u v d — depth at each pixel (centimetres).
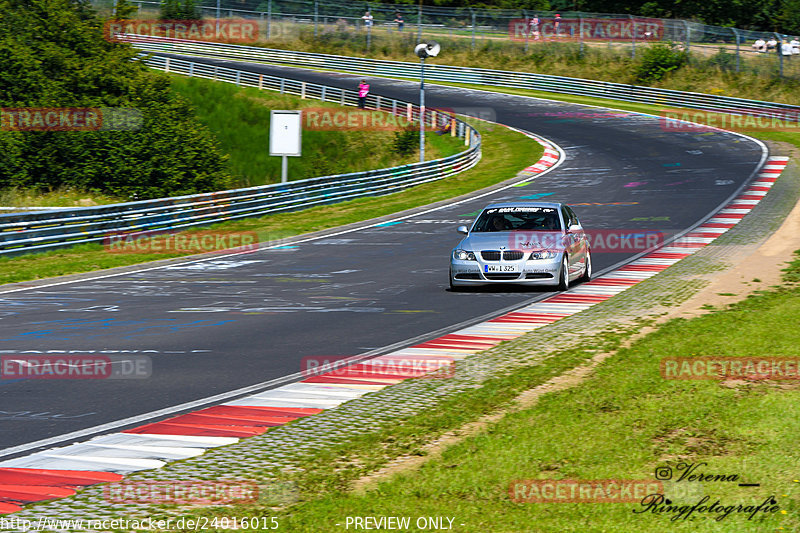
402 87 12588
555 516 979
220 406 1565
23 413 1532
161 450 1286
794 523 953
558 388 1582
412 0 17200
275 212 5806
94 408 1565
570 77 12800
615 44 13638
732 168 7094
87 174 7625
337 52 14712
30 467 1205
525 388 1594
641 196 6016
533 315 2495
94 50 8556
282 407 1544
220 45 14588
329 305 2817
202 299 2995
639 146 8712
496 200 6259
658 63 12462
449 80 13300
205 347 2148
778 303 2408
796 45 12275
